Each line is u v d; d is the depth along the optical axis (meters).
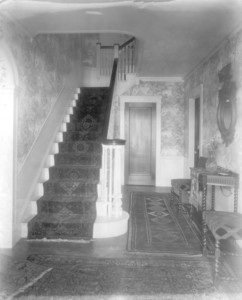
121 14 3.22
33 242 3.50
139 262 2.96
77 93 6.48
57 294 2.39
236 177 3.52
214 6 3.02
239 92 3.60
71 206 3.91
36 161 4.23
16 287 2.49
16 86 3.35
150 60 5.61
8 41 3.28
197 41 4.32
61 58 5.78
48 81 4.96
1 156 3.32
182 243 3.49
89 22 3.42
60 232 3.59
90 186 4.15
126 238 3.65
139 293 2.40
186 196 4.86
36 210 3.94
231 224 2.65
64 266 2.87
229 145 3.95
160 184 7.52
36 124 4.38
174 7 3.07
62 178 4.41
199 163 5.07
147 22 3.49
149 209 5.09
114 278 2.64
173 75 7.07
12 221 3.33
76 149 4.87
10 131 3.32
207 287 2.50
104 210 3.96
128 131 7.57
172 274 2.72
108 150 4.16
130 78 6.96
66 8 3.01
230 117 3.82
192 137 6.77
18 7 2.97
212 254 3.17
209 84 5.09
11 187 3.32
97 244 3.45
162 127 7.52
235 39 3.80
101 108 5.91
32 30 3.65
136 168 7.62
